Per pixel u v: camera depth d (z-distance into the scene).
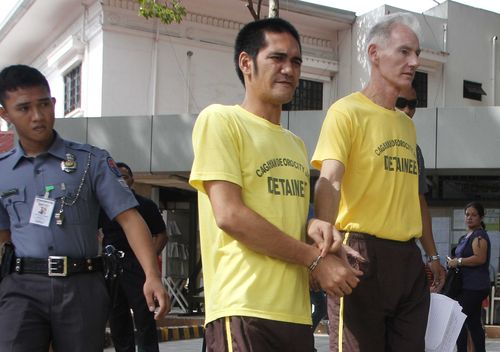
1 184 3.53
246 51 3.12
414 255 3.97
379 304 3.85
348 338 3.88
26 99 3.47
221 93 16.41
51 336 3.50
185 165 12.52
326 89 17.45
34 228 3.47
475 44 17.92
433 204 13.31
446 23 17.50
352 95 4.08
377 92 4.06
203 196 3.08
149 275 3.49
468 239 7.54
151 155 12.66
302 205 3.10
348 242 3.89
